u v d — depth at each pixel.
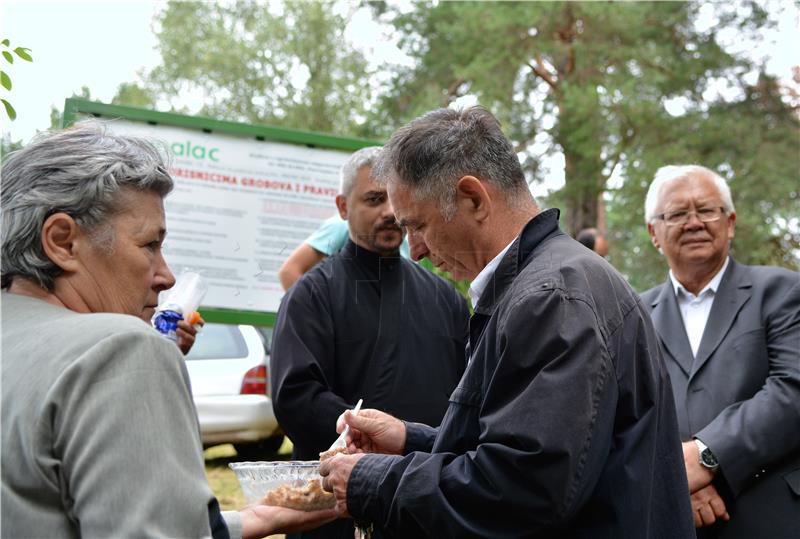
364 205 3.15
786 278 3.23
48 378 1.45
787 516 2.91
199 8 20.33
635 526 1.89
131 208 1.68
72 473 1.40
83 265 1.66
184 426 1.49
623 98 12.52
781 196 12.90
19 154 1.68
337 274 3.17
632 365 1.95
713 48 13.20
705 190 3.41
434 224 2.14
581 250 2.05
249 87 19.02
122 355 1.47
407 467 1.95
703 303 3.40
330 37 19.08
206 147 4.64
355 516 2.01
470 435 2.00
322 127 18.52
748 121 12.91
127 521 1.37
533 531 1.81
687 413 3.17
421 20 14.63
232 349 7.29
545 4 12.24
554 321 1.87
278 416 3.01
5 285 1.69
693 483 2.90
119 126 4.36
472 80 13.56
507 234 2.12
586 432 1.80
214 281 4.63
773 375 3.06
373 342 3.10
